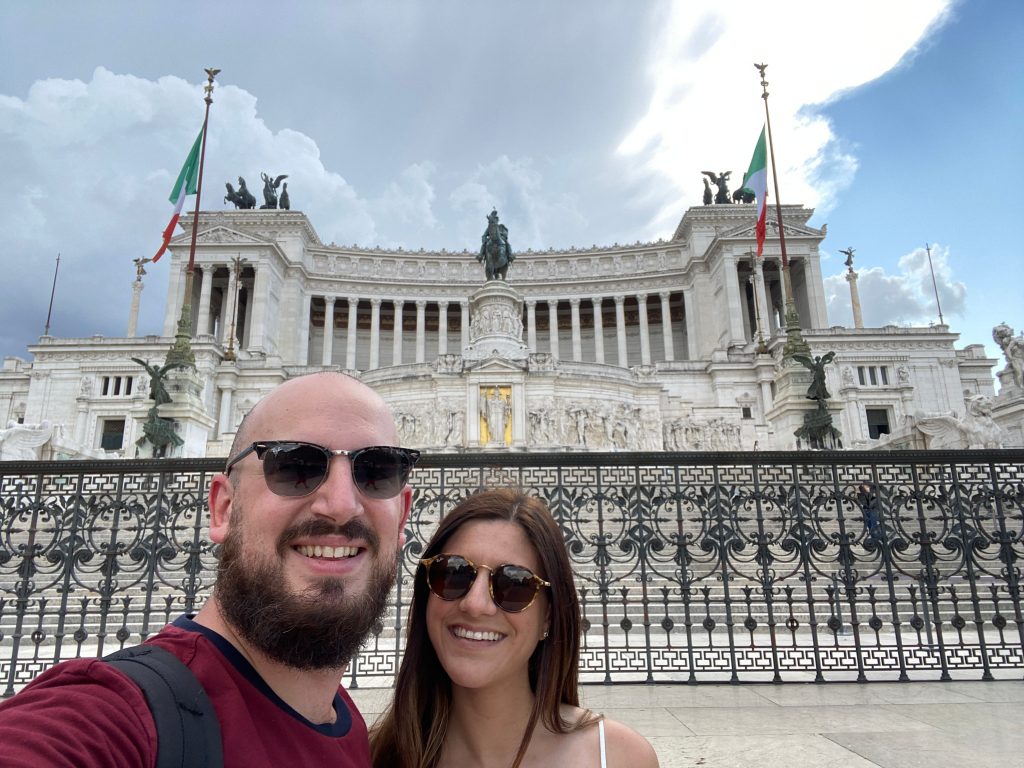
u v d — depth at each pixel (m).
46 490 9.45
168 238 35.50
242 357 75.06
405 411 47.12
